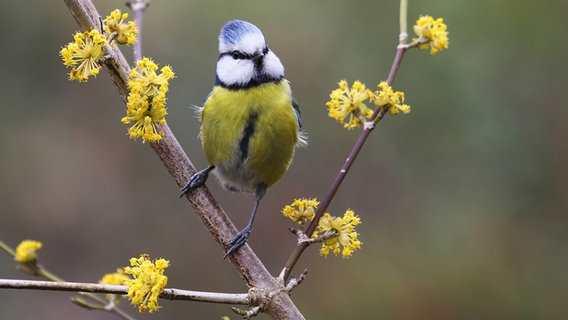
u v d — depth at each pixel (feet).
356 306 39.63
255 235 43.78
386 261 40.47
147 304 14.58
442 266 39.45
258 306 15.71
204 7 45.57
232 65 22.45
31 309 42.11
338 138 44.27
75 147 46.06
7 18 45.88
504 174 40.70
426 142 42.06
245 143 22.49
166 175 46.37
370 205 42.50
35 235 44.60
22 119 45.78
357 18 44.78
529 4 41.04
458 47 41.34
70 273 43.70
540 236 39.42
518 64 41.09
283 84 23.07
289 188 44.06
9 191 44.91
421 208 41.60
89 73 15.76
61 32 46.57
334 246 16.39
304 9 45.29
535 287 38.09
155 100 15.87
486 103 40.93
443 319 38.42
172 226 45.24
